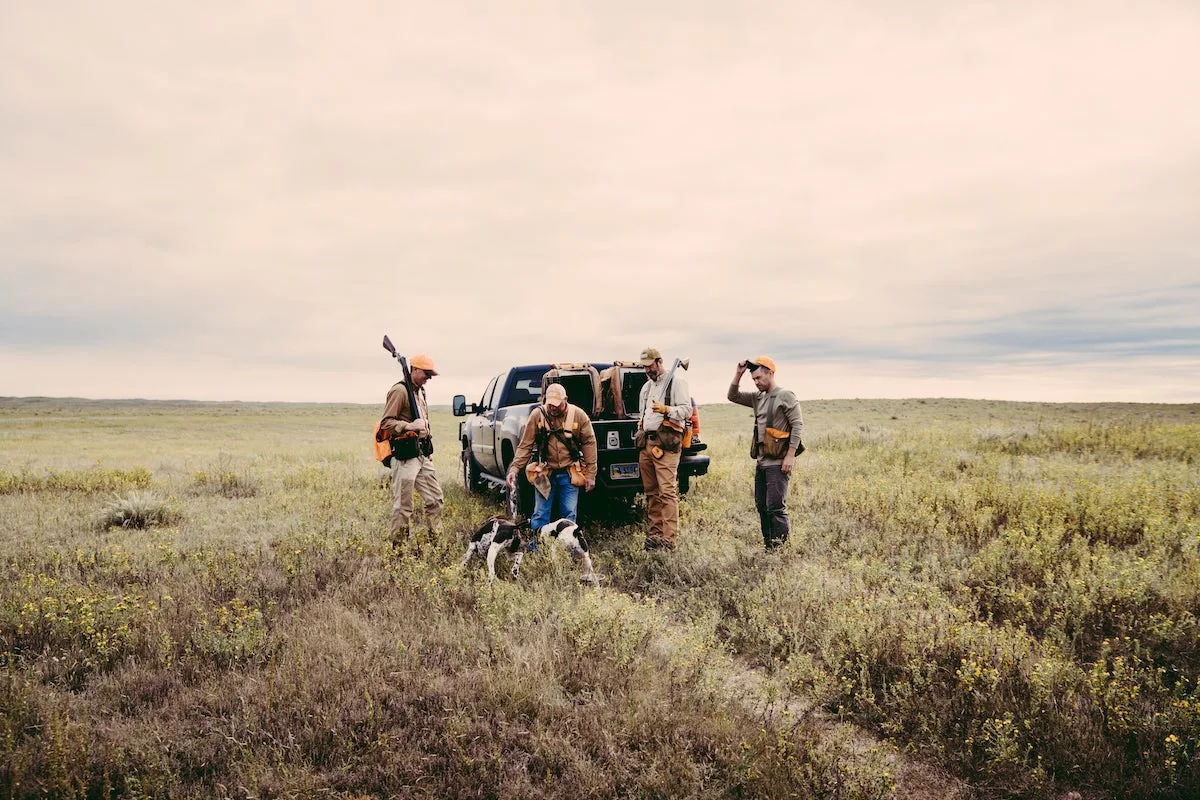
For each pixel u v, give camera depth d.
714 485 9.62
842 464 11.20
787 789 2.65
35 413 66.44
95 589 4.86
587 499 9.02
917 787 2.88
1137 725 3.00
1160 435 12.60
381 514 8.03
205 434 32.88
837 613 4.30
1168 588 4.54
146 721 3.15
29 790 2.60
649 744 2.96
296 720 3.14
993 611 4.74
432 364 6.60
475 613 4.51
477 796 2.71
